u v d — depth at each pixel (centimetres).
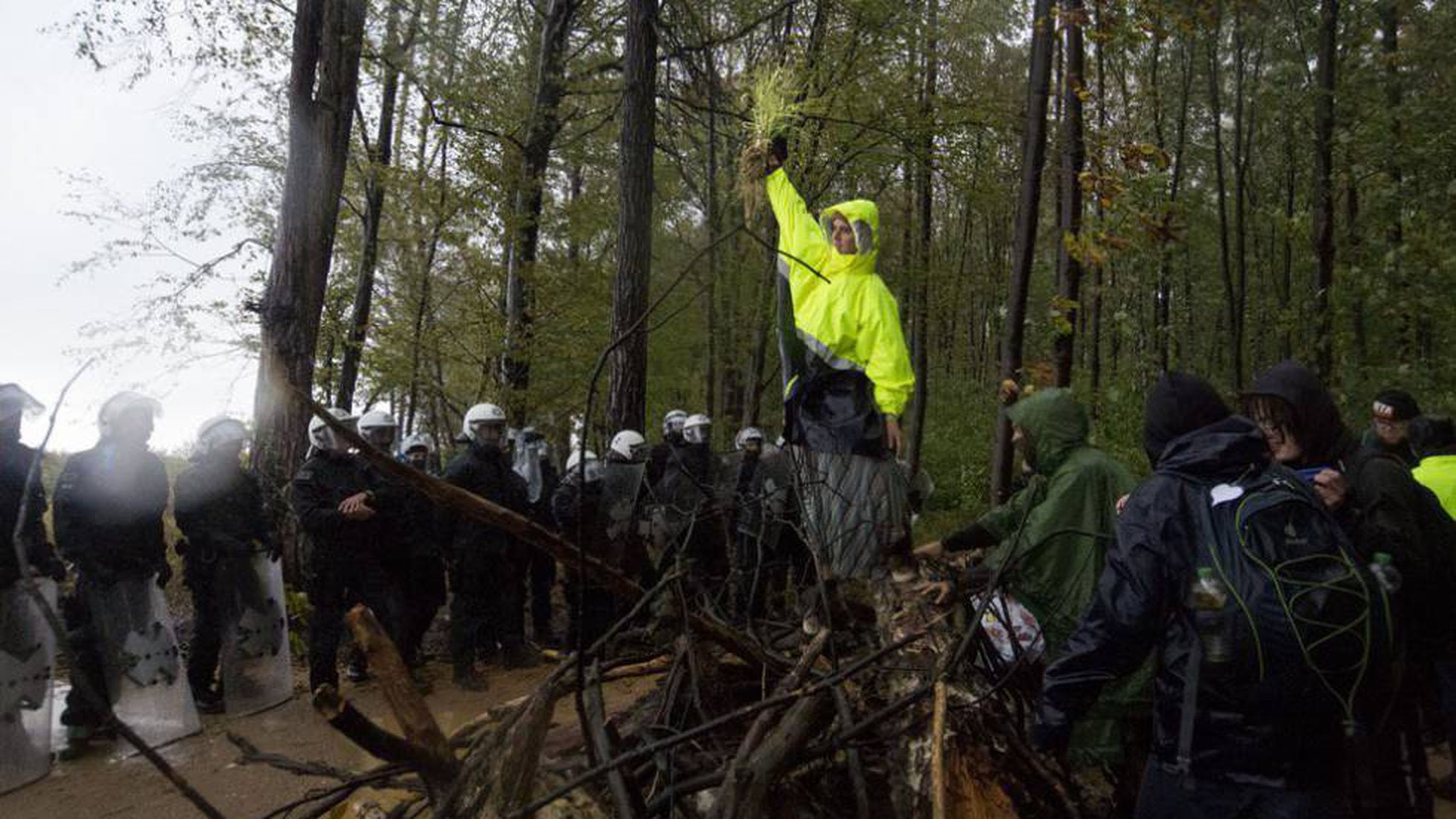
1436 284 1032
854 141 1315
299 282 963
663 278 1903
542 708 266
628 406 968
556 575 926
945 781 291
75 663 186
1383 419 499
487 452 757
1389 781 301
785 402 432
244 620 661
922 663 332
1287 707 224
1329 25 1075
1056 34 586
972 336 2647
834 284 418
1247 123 1513
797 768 308
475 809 247
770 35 1448
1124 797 345
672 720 336
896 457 407
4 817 483
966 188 1349
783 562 512
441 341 1459
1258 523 234
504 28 1530
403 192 1375
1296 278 1669
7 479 531
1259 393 303
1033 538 349
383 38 1441
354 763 542
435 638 941
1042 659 371
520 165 1405
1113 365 1723
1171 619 244
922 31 1307
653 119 997
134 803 497
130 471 596
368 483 693
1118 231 595
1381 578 236
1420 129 1034
